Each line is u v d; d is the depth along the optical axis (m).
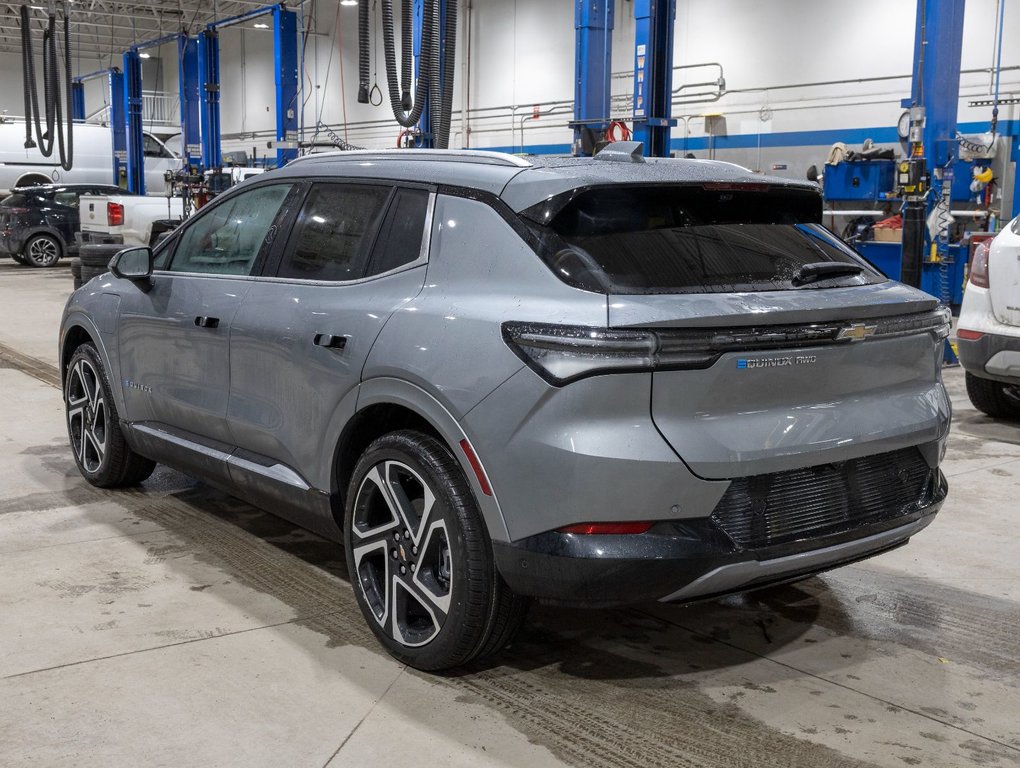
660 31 10.34
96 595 3.39
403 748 2.44
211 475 3.79
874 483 2.79
